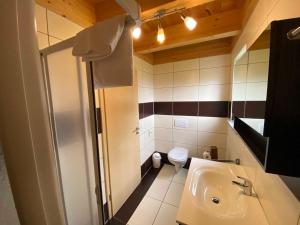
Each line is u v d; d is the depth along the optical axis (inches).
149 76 106.1
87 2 53.9
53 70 29.1
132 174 84.7
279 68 21.1
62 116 30.2
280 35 20.7
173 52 103.2
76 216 32.5
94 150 28.1
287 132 21.6
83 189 31.3
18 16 13.0
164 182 93.7
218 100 93.7
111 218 68.2
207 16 65.7
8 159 13.9
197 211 35.8
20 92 13.7
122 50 24.2
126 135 78.0
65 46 27.9
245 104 44.2
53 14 43.4
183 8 48.4
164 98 110.6
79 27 51.1
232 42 81.6
